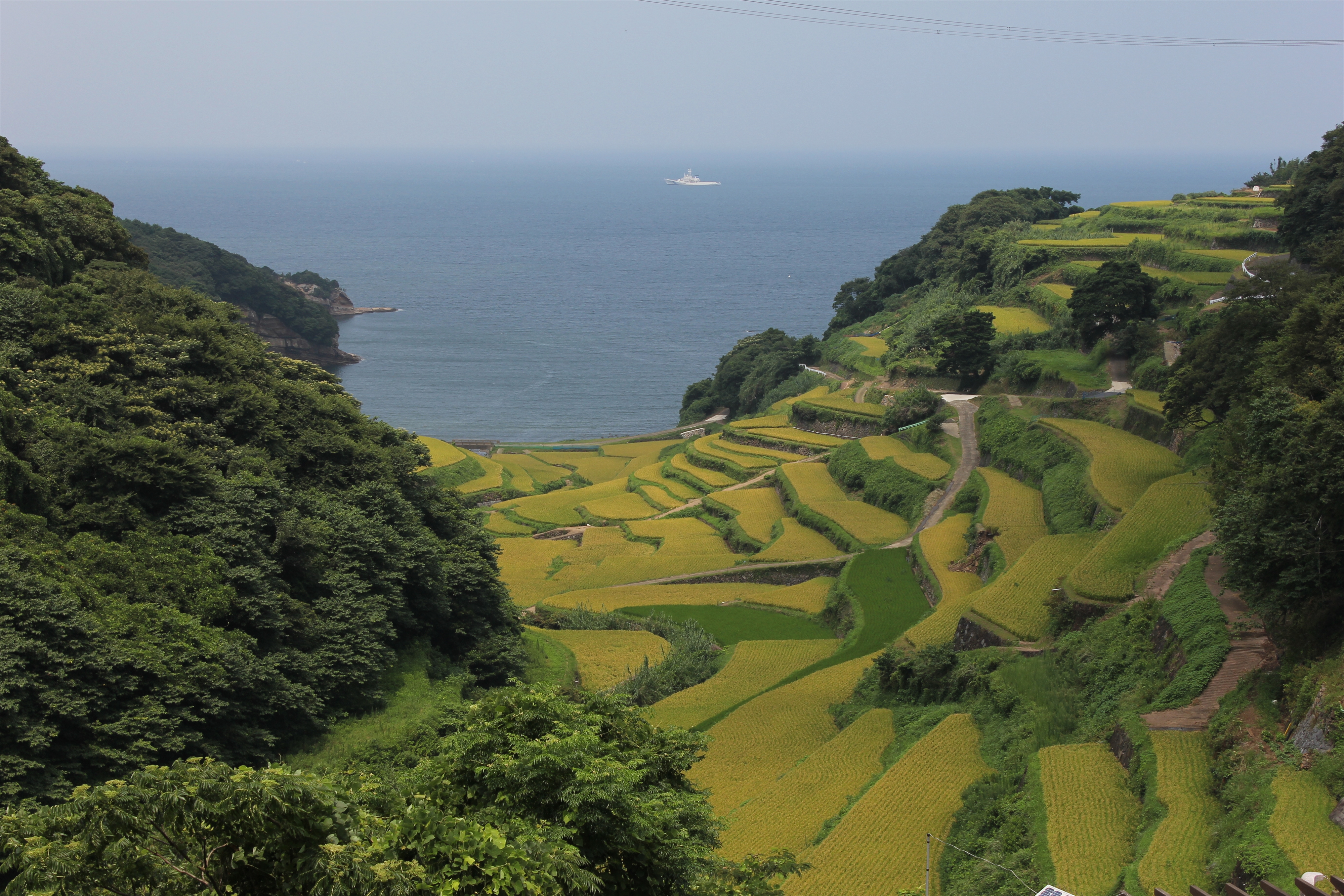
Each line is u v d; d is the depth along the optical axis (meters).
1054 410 95.50
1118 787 35.50
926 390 115.00
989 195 183.25
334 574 51.72
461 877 17.73
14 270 59.72
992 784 39.12
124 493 46.81
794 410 133.12
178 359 58.41
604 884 20.41
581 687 62.31
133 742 35.25
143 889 16.28
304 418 62.50
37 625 34.59
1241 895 24.42
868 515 93.69
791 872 29.12
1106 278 104.56
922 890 29.64
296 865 16.50
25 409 48.34
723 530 99.81
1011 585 58.78
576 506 117.81
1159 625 46.12
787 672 63.50
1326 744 30.67
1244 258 112.94
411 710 49.38
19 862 16.25
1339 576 35.84
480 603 63.31
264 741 41.44
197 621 40.59
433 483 68.81
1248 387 55.69
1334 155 98.69
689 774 48.44
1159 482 66.00
